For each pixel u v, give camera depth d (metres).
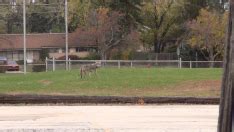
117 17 137.00
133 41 137.12
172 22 149.88
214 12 138.88
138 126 27.55
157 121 29.62
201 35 127.06
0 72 118.38
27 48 171.00
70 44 162.88
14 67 134.88
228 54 13.10
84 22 144.12
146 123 28.78
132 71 73.94
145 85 57.50
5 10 190.88
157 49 153.12
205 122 29.20
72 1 148.00
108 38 135.50
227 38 13.12
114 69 79.00
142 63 95.25
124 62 93.88
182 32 147.88
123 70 76.12
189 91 52.25
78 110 35.53
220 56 131.50
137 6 148.12
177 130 26.02
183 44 145.38
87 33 136.88
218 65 98.56
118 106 38.09
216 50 130.75
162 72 71.56
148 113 33.66
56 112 34.41
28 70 127.69
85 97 40.06
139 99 40.16
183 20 148.62
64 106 38.31
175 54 139.12
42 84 59.62
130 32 140.38
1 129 25.75
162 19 150.00
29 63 144.12
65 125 27.95
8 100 39.75
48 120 30.11
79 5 147.00
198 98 40.12
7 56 176.25
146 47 156.38
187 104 39.72
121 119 30.66
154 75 66.56
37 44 173.12
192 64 99.19
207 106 38.03
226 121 13.19
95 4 147.25
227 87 13.13
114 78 63.19
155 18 150.00
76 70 79.94
